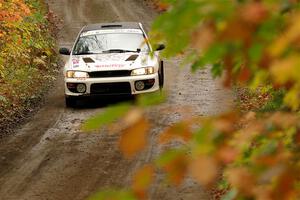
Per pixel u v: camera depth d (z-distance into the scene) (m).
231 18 3.18
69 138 23.83
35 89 34.75
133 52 30.50
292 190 3.45
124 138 3.31
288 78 2.84
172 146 21.34
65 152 21.91
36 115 28.59
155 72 29.50
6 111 28.66
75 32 61.34
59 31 62.03
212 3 3.30
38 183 18.66
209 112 26.80
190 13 3.30
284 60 2.94
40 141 23.69
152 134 22.88
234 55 3.42
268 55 3.19
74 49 31.47
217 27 3.35
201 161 3.30
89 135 23.94
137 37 31.69
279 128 4.30
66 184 18.42
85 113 28.30
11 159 21.44
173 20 3.45
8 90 31.83
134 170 19.30
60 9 75.19
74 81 29.28
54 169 19.98
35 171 19.89
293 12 3.41
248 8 3.14
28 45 41.81
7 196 17.62
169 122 24.30
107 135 23.75
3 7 32.28
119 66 29.19
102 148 22.08
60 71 42.66
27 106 30.48
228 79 4.42
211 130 3.71
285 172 3.48
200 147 3.65
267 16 3.15
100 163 20.31
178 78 36.50
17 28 39.44
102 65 29.33
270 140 4.43
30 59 41.19
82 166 20.14
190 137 3.85
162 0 4.50
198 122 3.92
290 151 4.21
